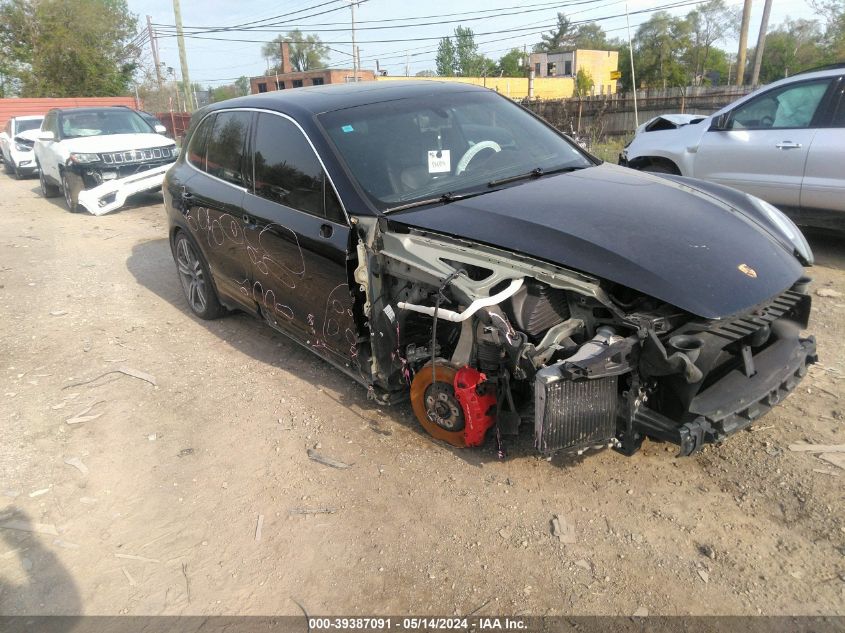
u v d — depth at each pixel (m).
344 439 3.64
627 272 2.69
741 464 3.14
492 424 3.21
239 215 4.38
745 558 2.60
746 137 6.45
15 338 5.40
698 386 2.65
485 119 4.24
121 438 3.83
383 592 2.59
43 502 3.29
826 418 3.47
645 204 3.26
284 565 2.77
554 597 2.49
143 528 3.07
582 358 2.61
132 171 11.45
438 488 3.16
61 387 4.50
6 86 38.69
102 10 39.94
